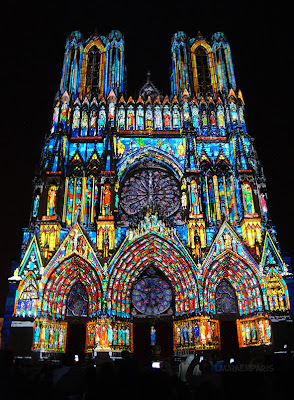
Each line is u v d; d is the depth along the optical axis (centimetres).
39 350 4291
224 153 5841
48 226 4984
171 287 5044
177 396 1227
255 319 4628
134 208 5538
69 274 4866
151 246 5047
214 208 5503
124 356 1485
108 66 6688
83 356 4653
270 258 4841
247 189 5322
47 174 5312
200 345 4428
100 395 966
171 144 5881
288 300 4622
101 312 4569
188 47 6988
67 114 6038
